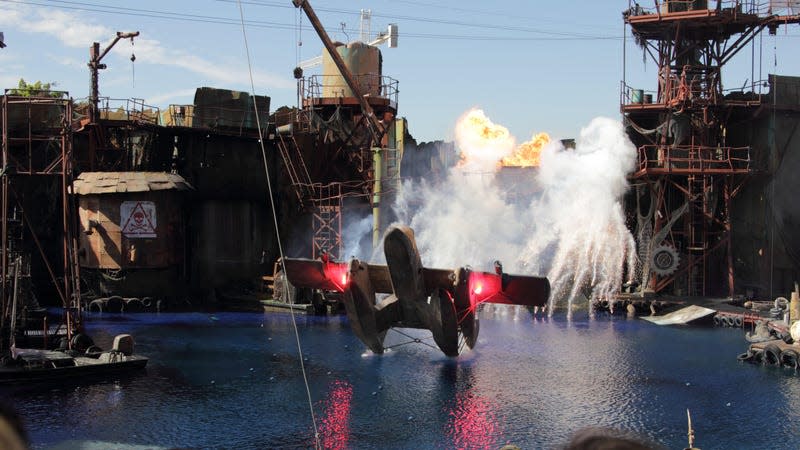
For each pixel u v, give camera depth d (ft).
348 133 223.92
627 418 99.30
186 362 130.72
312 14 197.98
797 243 193.47
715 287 199.31
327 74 231.50
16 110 192.03
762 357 131.23
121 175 186.60
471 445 88.69
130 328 164.35
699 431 93.56
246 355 137.18
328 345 147.13
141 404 104.22
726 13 187.32
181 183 191.42
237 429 93.91
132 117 202.90
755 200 198.08
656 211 195.62
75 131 197.77
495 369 127.54
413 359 134.92
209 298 203.31
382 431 93.76
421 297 125.39
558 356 137.80
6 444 7.61
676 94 196.85
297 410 102.22
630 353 140.67
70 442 87.51
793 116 194.59
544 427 95.40
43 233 192.44
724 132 197.77
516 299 130.62
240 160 211.61
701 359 135.33
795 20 188.24
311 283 135.23
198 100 207.41
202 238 204.95
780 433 92.68
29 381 113.80
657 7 195.11
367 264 128.67
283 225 213.87
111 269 185.88
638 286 201.05
